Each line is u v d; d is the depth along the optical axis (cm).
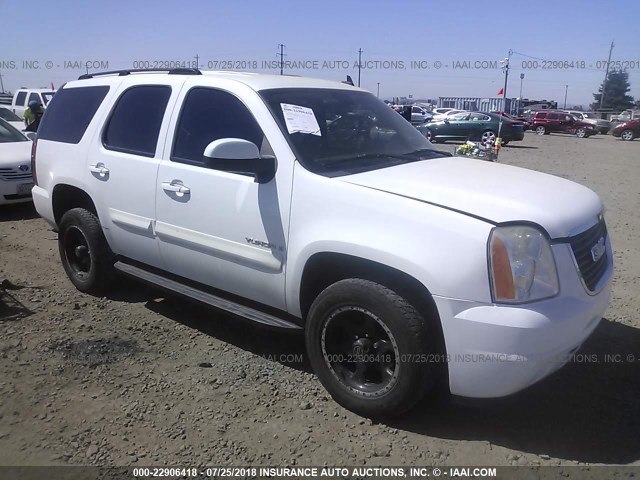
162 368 377
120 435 303
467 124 2509
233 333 434
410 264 285
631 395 348
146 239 425
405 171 349
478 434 309
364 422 319
